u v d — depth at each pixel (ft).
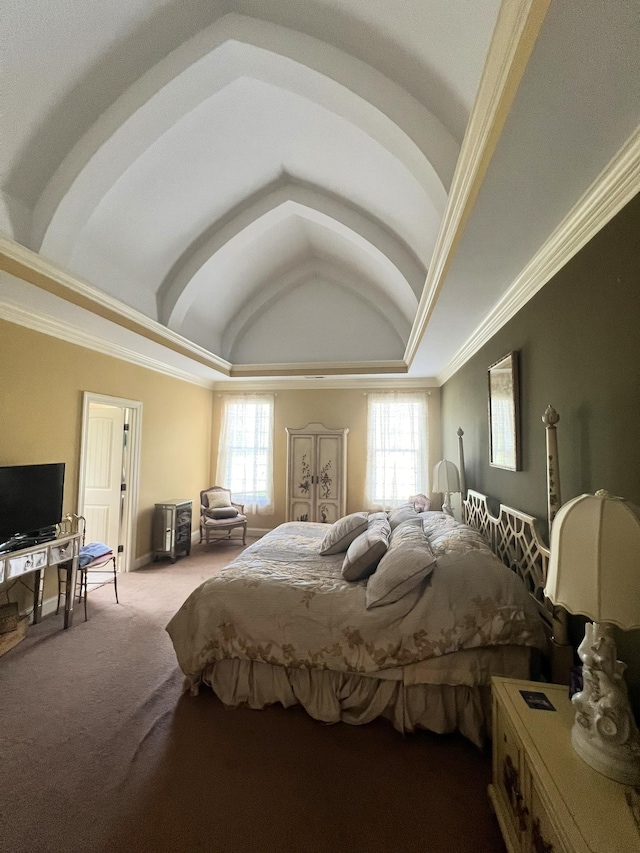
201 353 15.97
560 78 3.40
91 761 5.66
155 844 4.47
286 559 9.20
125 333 11.89
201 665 7.00
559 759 3.69
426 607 6.34
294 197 11.87
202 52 7.19
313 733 6.33
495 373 9.50
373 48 6.59
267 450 20.15
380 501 18.84
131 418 14.79
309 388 20.10
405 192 9.54
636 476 4.51
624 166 4.34
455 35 5.57
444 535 8.16
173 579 13.75
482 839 4.58
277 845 4.49
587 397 5.55
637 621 3.26
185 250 12.88
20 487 9.36
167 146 9.10
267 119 9.30
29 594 10.29
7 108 6.82
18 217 8.17
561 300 6.30
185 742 6.08
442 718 6.16
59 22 6.14
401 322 17.13
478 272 7.29
